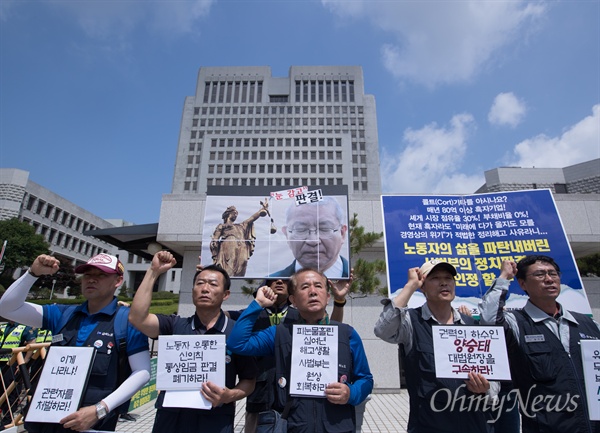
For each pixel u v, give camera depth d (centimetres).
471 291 511
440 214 563
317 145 7200
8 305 261
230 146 7194
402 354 280
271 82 7912
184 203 966
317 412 231
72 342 261
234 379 266
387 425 593
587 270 1572
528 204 542
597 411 239
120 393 240
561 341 263
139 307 260
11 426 459
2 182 4456
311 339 253
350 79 7812
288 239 608
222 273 298
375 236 656
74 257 5544
